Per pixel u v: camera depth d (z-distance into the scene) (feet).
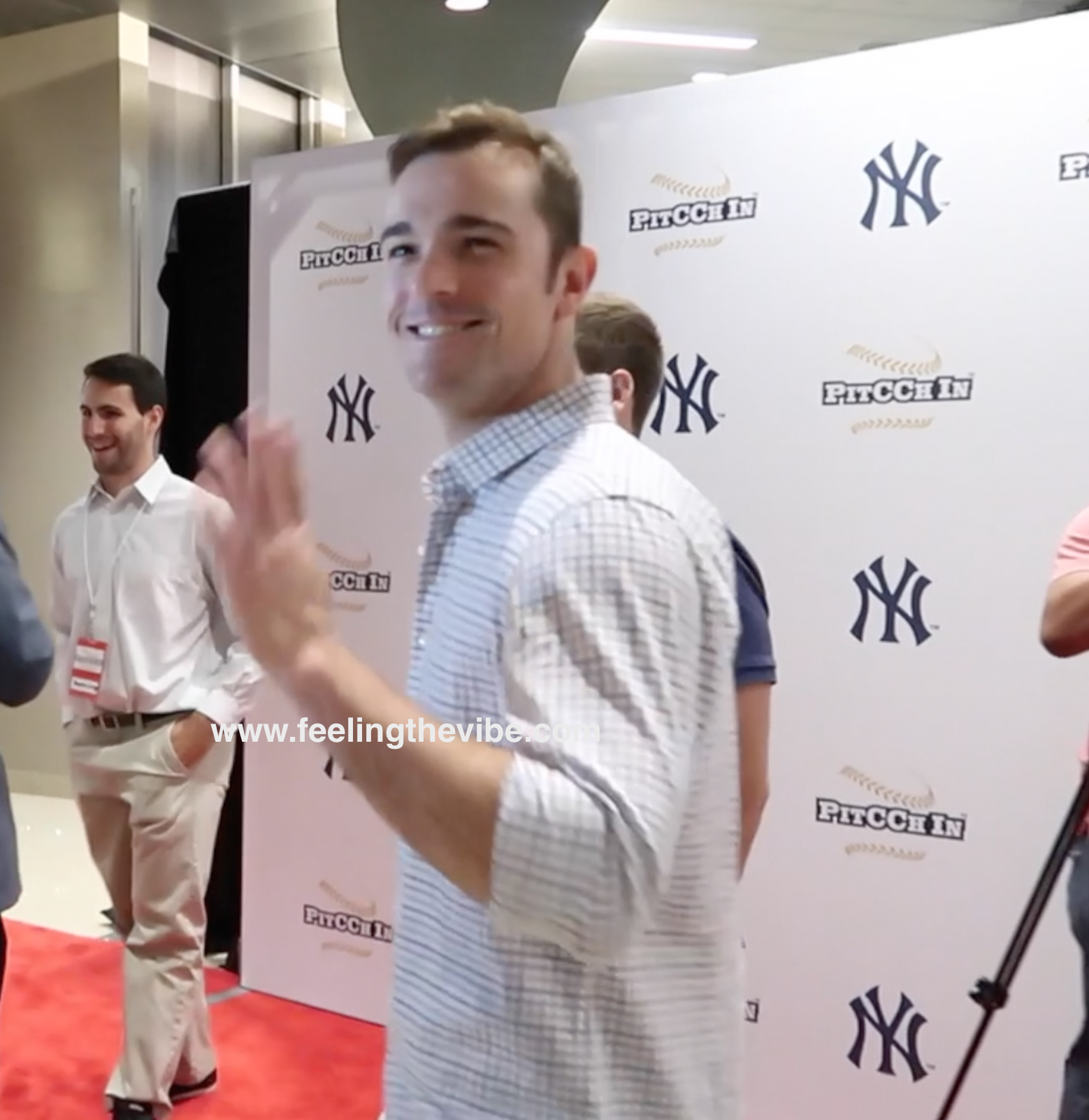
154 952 7.43
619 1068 2.77
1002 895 6.69
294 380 9.20
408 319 2.92
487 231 2.80
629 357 5.82
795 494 7.18
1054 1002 6.54
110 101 14.93
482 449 2.96
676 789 2.45
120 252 15.05
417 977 3.00
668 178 7.51
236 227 10.94
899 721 6.93
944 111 6.66
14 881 5.71
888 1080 7.02
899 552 6.91
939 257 6.72
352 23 10.81
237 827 10.81
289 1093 7.95
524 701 2.48
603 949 2.42
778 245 7.18
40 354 15.69
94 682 7.48
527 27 10.73
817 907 7.18
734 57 14.66
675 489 2.76
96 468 7.71
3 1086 7.95
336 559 9.02
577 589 2.50
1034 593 6.56
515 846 2.32
